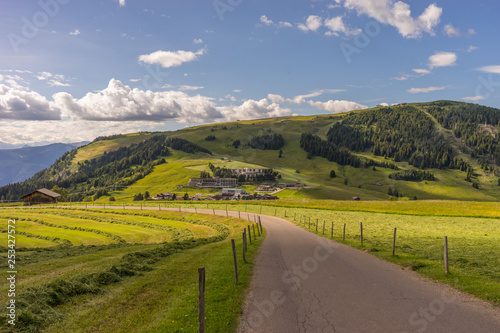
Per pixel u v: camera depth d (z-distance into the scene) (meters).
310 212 75.19
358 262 18.69
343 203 94.25
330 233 37.22
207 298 11.67
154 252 22.91
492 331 8.53
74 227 56.34
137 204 109.06
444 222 53.59
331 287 13.23
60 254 25.25
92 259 21.23
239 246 26.81
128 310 10.48
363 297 11.74
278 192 197.75
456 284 13.13
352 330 8.80
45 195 120.75
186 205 102.50
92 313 10.20
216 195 182.75
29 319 9.29
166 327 8.97
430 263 17.42
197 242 32.47
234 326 9.20
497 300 10.83
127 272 15.88
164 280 14.57
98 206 103.38
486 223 51.91
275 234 37.09
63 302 11.26
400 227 46.62
